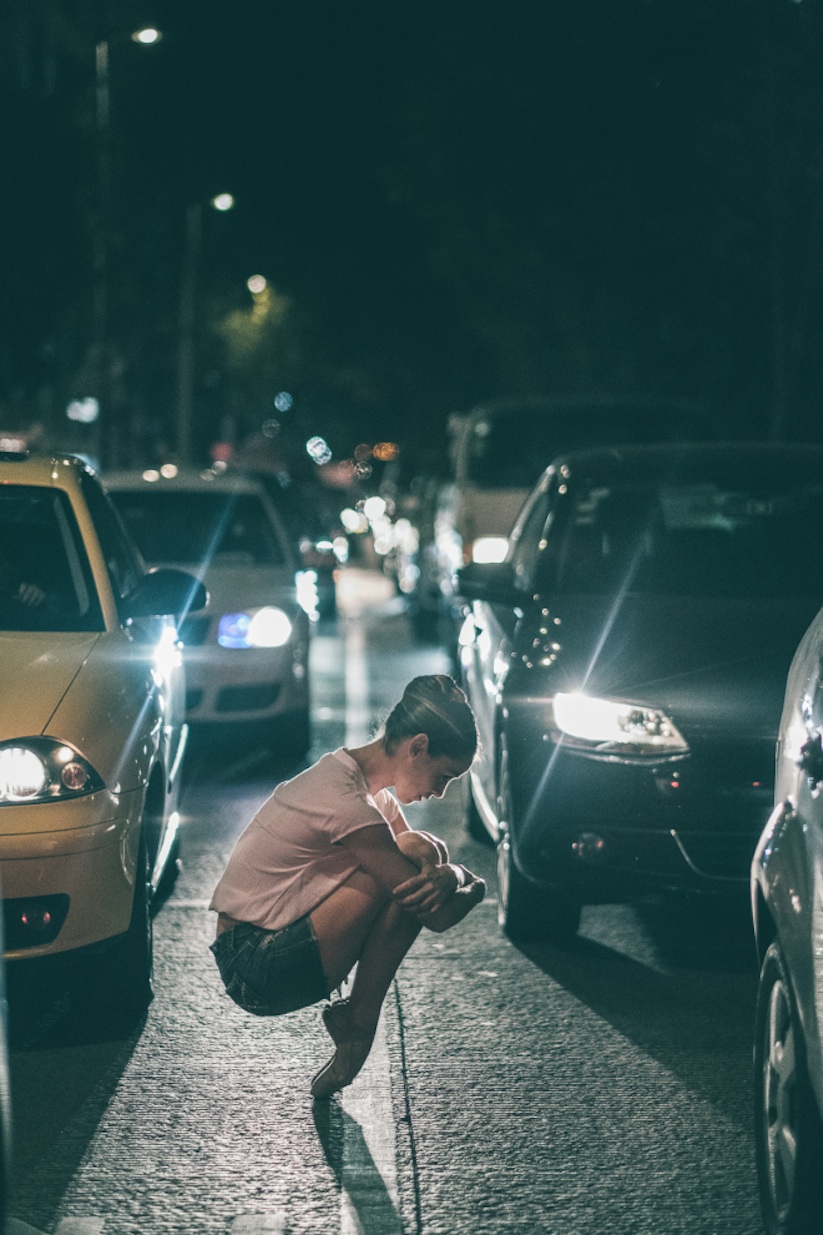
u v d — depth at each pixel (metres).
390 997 9.14
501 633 11.34
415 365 72.12
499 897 10.66
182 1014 8.80
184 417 58.28
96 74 38.12
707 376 32.28
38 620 9.44
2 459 10.50
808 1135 5.69
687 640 9.98
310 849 7.17
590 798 9.37
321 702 21.84
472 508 24.88
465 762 7.16
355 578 62.84
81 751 8.27
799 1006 5.76
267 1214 6.30
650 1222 6.26
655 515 11.52
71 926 8.09
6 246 33.56
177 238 60.41
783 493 11.64
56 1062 8.05
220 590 16.83
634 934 10.53
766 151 27.50
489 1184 6.60
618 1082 7.78
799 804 6.12
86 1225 6.20
